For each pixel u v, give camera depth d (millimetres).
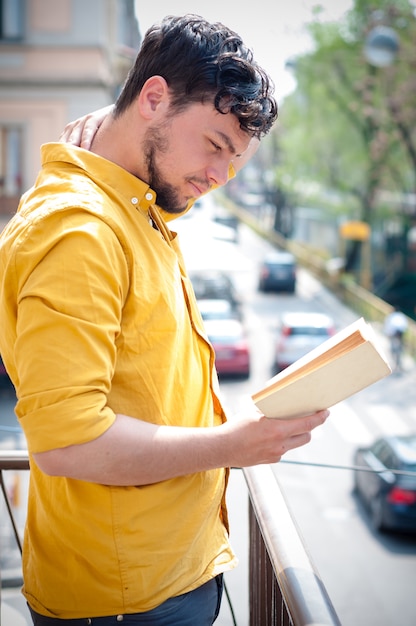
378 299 29312
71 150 1067
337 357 915
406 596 10148
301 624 912
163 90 1041
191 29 1039
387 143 28844
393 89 27750
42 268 962
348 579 10500
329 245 35688
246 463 989
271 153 35594
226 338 17484
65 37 19750
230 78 1017
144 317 1026
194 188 1089
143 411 1032
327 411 988
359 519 10555
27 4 19812
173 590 1089
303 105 29297
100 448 931
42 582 1113
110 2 20141
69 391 920
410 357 20219
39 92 19859
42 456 937
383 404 16672
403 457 9961
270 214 37531
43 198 1025
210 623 1195
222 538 1220
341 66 27375
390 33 21594
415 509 10297
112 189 1049
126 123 1084
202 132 1041
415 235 31906
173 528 1081
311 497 10531
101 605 1071
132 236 1038
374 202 31125
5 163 20125
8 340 1035
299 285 30625
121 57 20016
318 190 33438
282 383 951
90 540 1059
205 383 1172
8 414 2059
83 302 947
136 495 1049
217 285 21172
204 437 975
